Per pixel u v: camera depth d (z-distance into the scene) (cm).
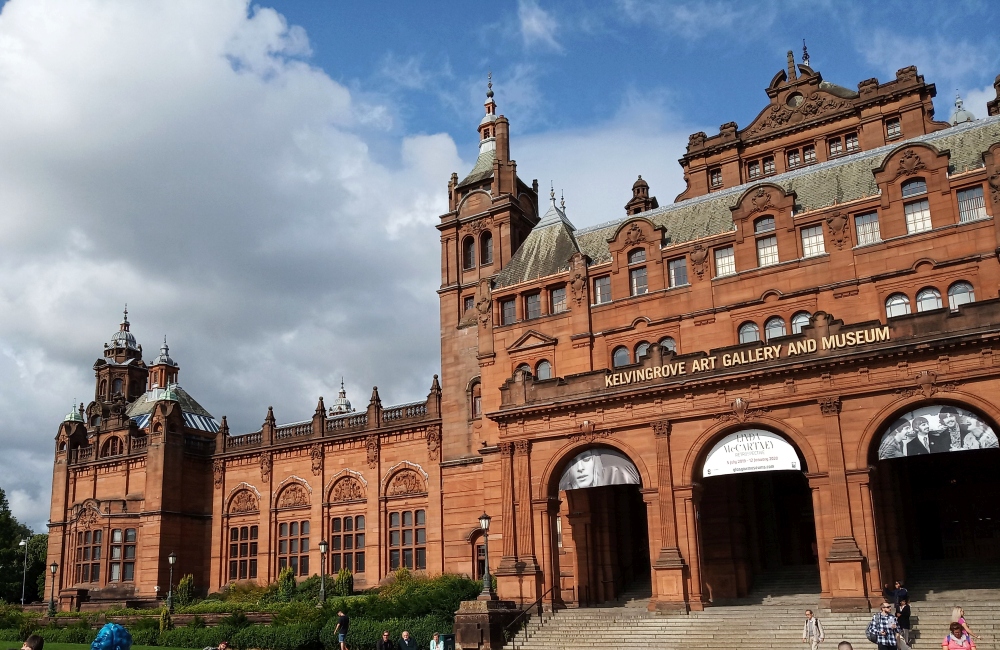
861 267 4316
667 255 4934
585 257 5197
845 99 5575
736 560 4375
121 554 6969
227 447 7250
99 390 9875
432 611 4366
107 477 7644
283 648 4431
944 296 4088
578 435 4297
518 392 4544
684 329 4750
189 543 7038
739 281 4644
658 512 4000
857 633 3222
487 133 6638
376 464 6328
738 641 3394
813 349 3769
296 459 6819
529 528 4334
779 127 5822
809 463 3694
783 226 4575
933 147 4238
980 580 3834
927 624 3244
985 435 3397
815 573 4406
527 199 6291
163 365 9200
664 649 3478
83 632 5338
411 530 6106
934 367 3516
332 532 6500
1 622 5938
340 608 4650
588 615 4041
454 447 5731
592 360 5044
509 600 4116
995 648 3011
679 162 6150
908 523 4303
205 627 4947
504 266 5769
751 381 3888
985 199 4091
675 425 4056
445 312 6031
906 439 3556
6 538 10194
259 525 6875
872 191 4469
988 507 4309
